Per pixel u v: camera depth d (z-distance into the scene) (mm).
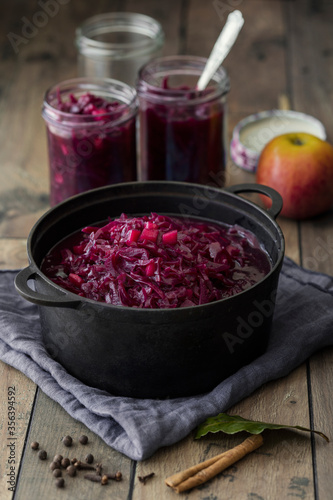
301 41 2902
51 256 1556
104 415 1372
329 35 2941
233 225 1663
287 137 2006
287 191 1960
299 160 1933
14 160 2268
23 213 2049
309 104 2523
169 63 2123
